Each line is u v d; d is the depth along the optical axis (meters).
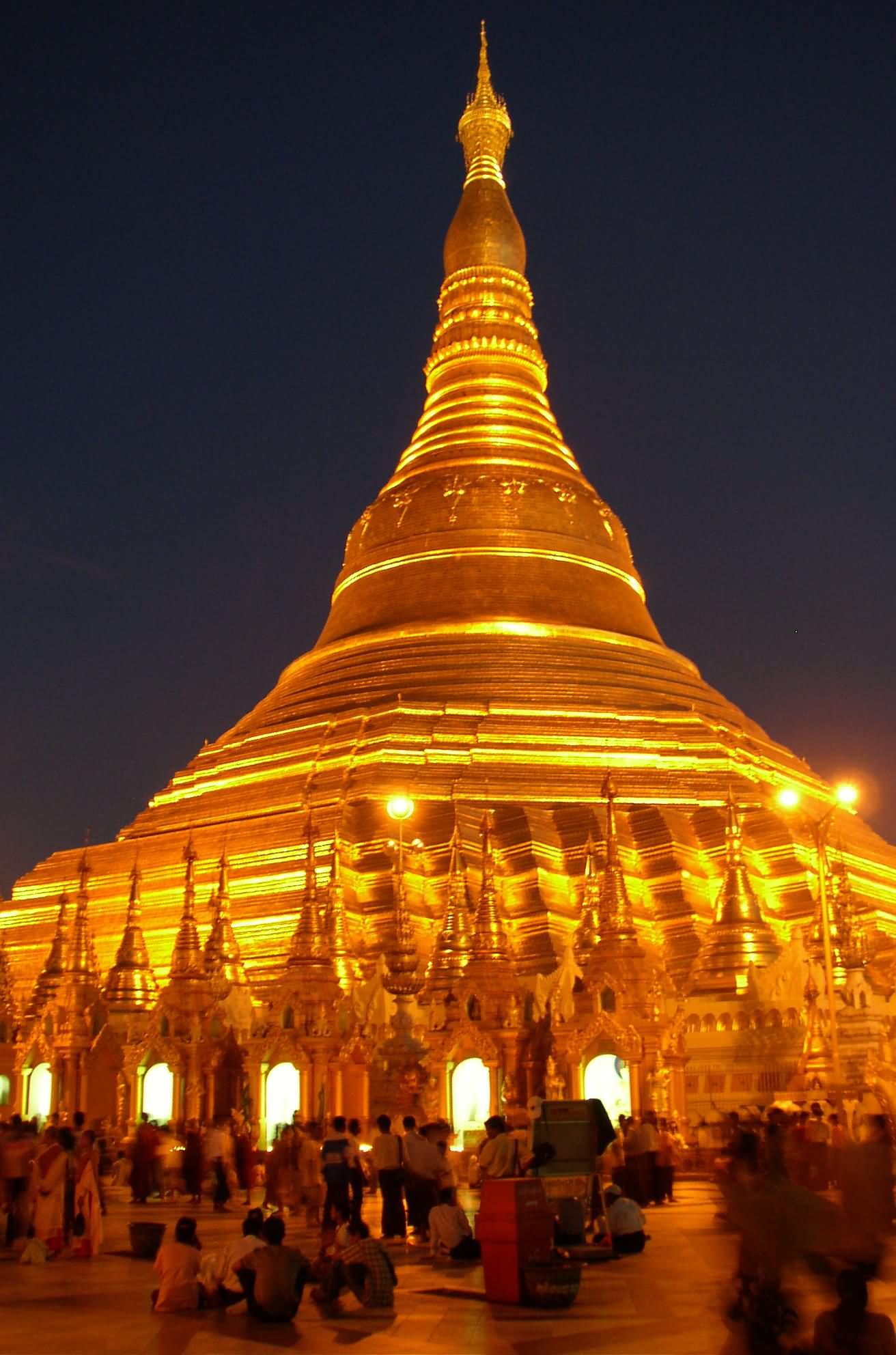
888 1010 60.09
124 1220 45.56
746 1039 61.03
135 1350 24.02
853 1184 25.67
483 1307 27.81
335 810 80.38
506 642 90.75
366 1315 27.14
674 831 79.06
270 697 98.94
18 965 86.44
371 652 92.88
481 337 106.81
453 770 82.38
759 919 67.81
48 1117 66.19
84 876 74.75
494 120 114.94
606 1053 57.16
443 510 97.00
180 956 65.94
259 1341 24.72
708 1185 53.38
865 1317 18.58
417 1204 37.94
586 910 67.75
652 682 91.25
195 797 90.44
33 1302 29.06
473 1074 60.31
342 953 69.25
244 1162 51.88
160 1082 64.12
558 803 81.00
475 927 62.62
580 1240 34.12
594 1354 22.95
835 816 91.44
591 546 97.50
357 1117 60.31
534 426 104.00
